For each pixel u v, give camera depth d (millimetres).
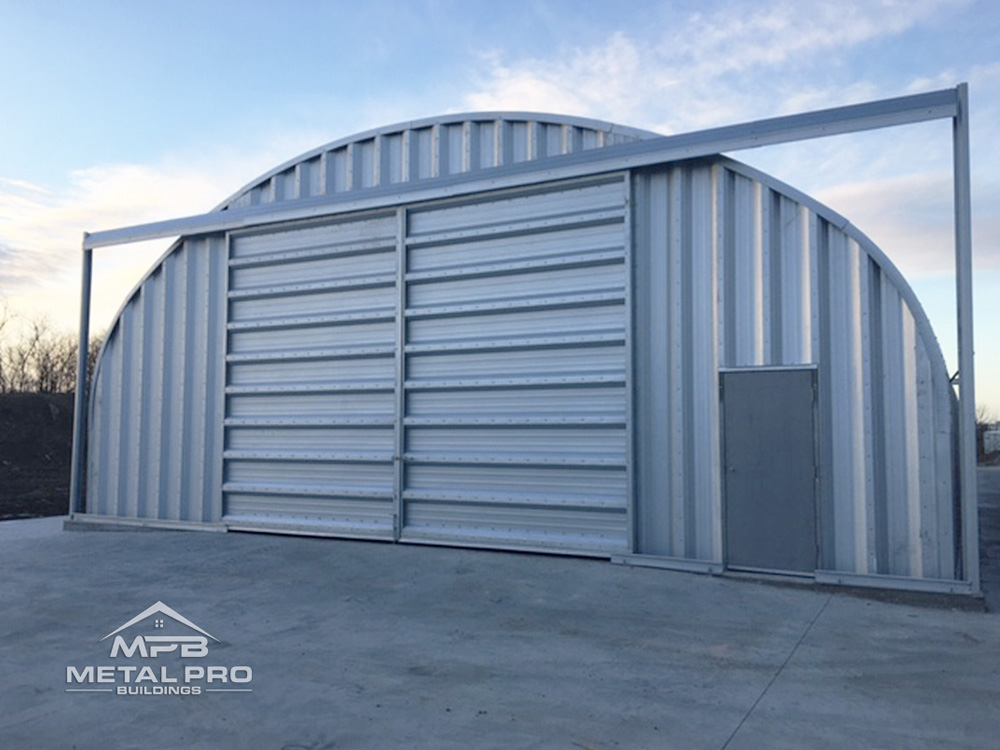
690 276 7859
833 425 7137
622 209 8219
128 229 11281
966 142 6582
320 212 9977
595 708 4355
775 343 7391
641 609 6363
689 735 4004
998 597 6879
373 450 9594
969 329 6559
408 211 9547
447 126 9406
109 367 11406
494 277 8969
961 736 4000
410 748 3869
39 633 5930
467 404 9039
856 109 6984
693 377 7785
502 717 4238
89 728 4168
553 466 8477
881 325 7012
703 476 7680
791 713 4285
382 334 9664
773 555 7285
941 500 6676
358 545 9227
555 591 6941
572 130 8656
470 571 7738
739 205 7645
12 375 35531
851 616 6164
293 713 4332
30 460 23875
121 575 7945
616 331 8188
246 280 10617
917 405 6809
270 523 10102
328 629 5938
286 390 10117
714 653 5293
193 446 10719
